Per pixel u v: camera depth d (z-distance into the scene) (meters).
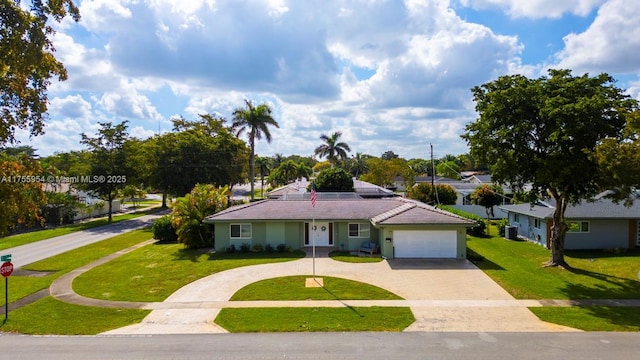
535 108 21.31
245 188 120.06
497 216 46.91
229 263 25.61
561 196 23.44
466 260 25.97
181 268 24.59
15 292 20.30
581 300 17.97
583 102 18.75
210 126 71.06
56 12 11.58
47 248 33.03
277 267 24.41
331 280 21.47
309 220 29.03
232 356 12.22
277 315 16.28
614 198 20.38
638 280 21.08
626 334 13.92
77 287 21.08
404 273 22.84
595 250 28.92
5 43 10.52
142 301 18.50
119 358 12.19
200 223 30.97
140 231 42.47
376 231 29.44
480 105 23.20
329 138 73.19
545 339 13.45
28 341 13.85
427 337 13.76
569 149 20.47
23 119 12.00
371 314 16.30
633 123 17.98
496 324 15.10
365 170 114.31
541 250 29.25
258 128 56.38
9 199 11.52
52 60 12.04
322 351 12.55
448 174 103.19
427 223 26.00
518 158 21.75
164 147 54.62
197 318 16.11
